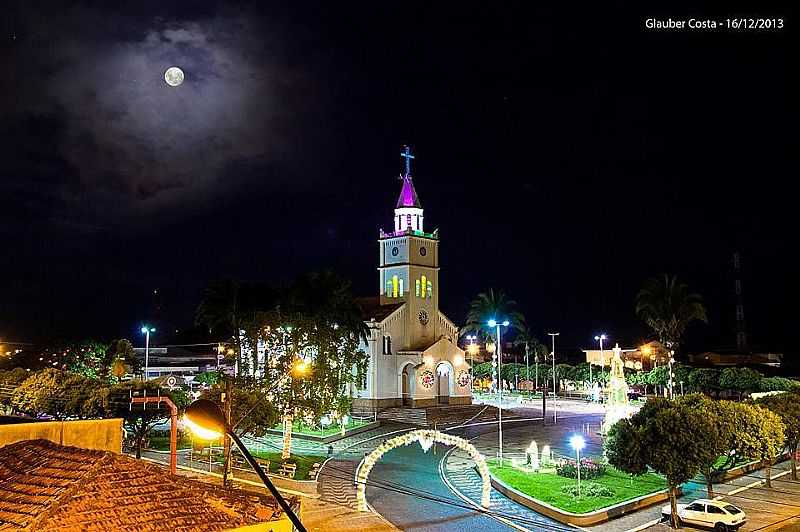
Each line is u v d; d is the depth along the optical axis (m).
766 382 89.94
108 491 16.38
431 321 94.12
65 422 23.17
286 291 66.88
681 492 48.09
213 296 66.25
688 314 88.12
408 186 96.06
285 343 54.31
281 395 52.94
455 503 44.66
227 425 10.70
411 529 38.50
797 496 47.22
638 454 40.69
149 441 62.41
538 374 118.94
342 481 50.88
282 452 60.31
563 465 53.31
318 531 37.44
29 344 102.50
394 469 55.62
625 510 42.94
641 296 90.00
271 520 17.16
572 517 40.06
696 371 96.44
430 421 81.19
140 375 93.56
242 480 49.22
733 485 50.84
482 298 111.81
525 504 44.16
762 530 38.69
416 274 92.75
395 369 88.75
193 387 93.31
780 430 45.78
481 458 44.81
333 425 75.62
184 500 16.98
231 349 56.66
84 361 88.50
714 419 41.22
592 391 110.12
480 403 95.50
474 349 136.50
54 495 15.78
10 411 56.50
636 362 133.38
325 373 55.28
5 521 14.95
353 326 68.50
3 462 19.19
